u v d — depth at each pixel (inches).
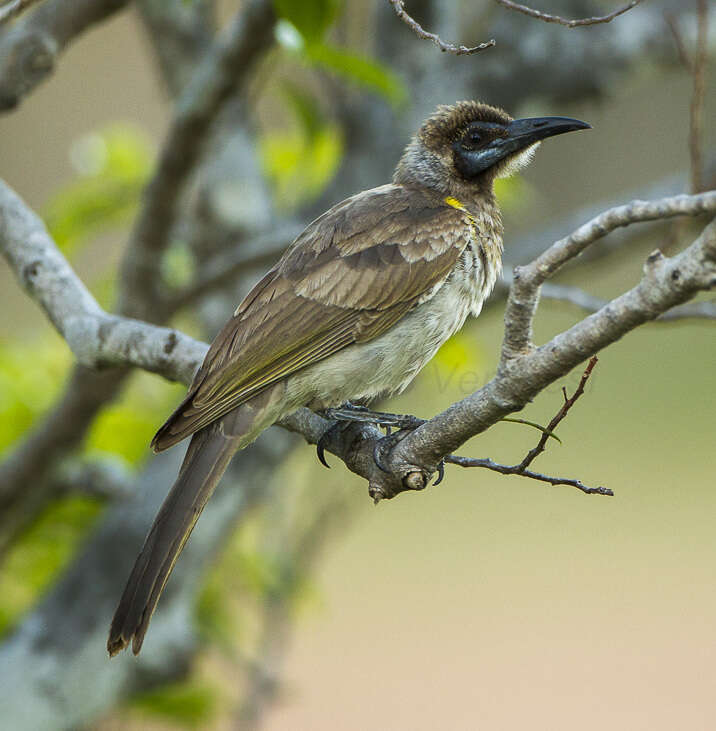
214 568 433.4
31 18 382.0
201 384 310.5
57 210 479.8
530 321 252.5
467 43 512.4
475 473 874.1
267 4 366.9
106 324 325.1
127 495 426.9
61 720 401.1
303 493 496.1
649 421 923.4
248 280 502.9
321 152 511.8
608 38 510.9
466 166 392.5
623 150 935.0
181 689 416.2
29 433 413.7
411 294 347.3
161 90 512.7
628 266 955.3
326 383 336.5
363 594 776.3
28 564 444.8
